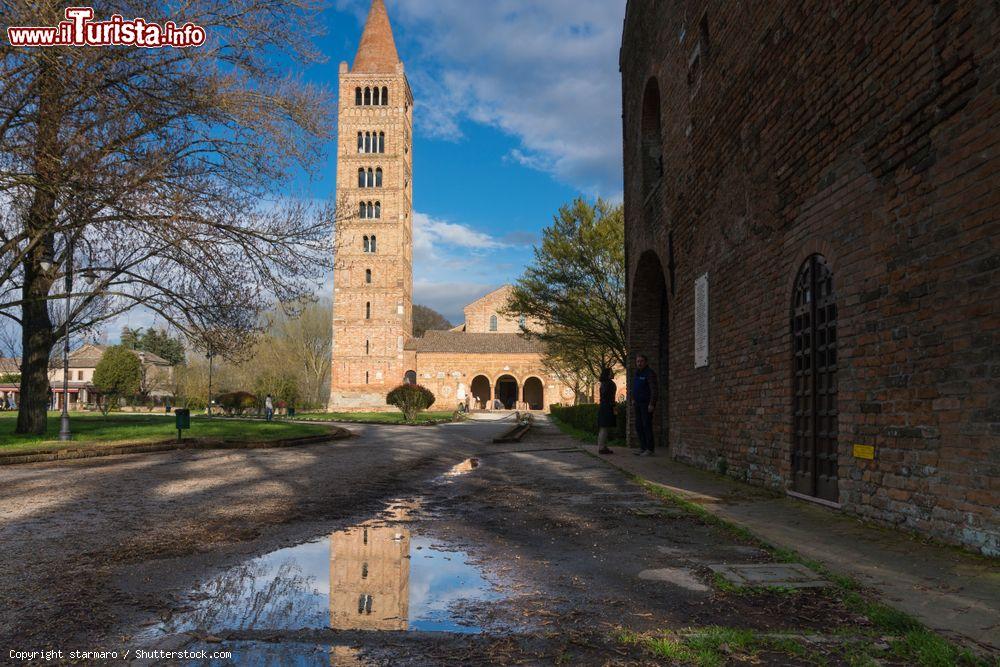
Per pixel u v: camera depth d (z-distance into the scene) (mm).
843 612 3541
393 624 3395
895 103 5469
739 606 3660
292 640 3160
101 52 12555
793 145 7445
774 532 5508
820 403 6926
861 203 5980
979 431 4504
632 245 16891
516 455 14094
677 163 12391
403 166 67062
